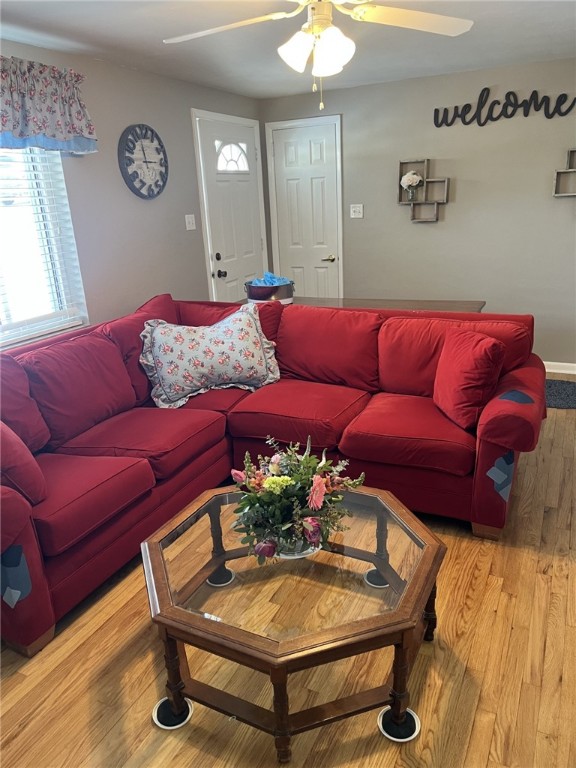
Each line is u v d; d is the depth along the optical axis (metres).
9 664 1.83
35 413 2.32
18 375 2.30
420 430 2.39
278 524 1.67
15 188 2.94
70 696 1.70
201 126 4.21
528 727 1.52
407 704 1.52
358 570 1.77
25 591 1.78
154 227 3.86
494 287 4.54
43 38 2.80
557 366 4.48
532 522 2.47
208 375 2.95
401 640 1.39
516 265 4.42
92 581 2.04
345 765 1.45
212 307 3.43
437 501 2.41
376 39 3.17
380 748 1.49
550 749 1.46
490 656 1.76
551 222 4.22
